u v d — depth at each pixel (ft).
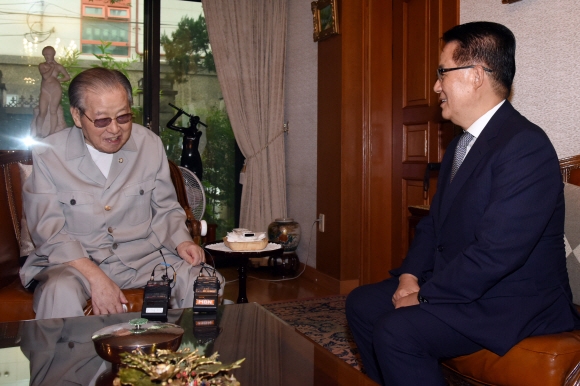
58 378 4.19
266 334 5.18
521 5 8.93
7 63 15.01
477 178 5.76
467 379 5.73
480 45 5.82
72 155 7.08
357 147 13.42
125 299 6.40
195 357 3.88
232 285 14.46
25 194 6.96
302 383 4.09
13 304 6.66
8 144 15.10
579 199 6.70
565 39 8.13
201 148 16.71
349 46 13.20
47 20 15.25
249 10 16.05
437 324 5.44
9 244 7.59
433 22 11.51
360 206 13.37
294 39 16.11
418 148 12.27
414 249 6.81
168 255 7.50
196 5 16.37
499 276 5.27
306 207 15.52
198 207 12.19
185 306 6.78
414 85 12.32
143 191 7.42
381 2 13.03
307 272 15.21
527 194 5.33
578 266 6.42
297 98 15.98
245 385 4.06
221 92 16.78
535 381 5.02
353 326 6.68
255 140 16.17
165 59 16.19
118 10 15.76
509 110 5.96
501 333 5.24
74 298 6.13
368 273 13.32
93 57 15.67
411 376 5.41
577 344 5.09
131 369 3.67
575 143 8.01
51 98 13.07
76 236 7.04
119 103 6.57
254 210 16.20
